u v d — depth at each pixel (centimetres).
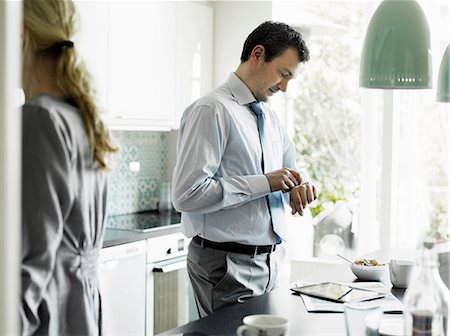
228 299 237
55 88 151
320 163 442
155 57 382
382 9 204
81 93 150
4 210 89
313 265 432
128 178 420
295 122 446
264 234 243
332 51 435
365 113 416
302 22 431
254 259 241
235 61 427
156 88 384
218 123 233
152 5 377
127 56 361
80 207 149
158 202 440
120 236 331
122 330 331
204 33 423
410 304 144
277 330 137
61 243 149
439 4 388
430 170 398
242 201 232
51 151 140
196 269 244
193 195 226
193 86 416
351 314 150
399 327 163
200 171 227
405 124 399
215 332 162
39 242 138
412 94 397
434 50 390
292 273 438
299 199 234
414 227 401
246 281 239
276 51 242
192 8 411
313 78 441
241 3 423
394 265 217
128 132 417
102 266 316
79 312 151
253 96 250
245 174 244
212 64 434
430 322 142
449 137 393
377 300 196
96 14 338
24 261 138
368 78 205
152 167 441
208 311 241
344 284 219
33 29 146
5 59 88
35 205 138
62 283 149
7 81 89
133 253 336
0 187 89
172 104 398
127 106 362
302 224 442
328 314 181
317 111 441
